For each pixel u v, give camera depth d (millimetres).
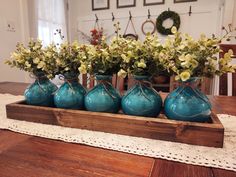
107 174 392
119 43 601
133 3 2938
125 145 516
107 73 630
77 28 3350
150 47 550
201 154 472
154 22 2861
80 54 643
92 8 3195
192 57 471
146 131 560
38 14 2582
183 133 528
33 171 400
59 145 520
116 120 586
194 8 2668
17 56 698
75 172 398
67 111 644
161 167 420
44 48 724
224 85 1292
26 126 650
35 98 720
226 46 1235
